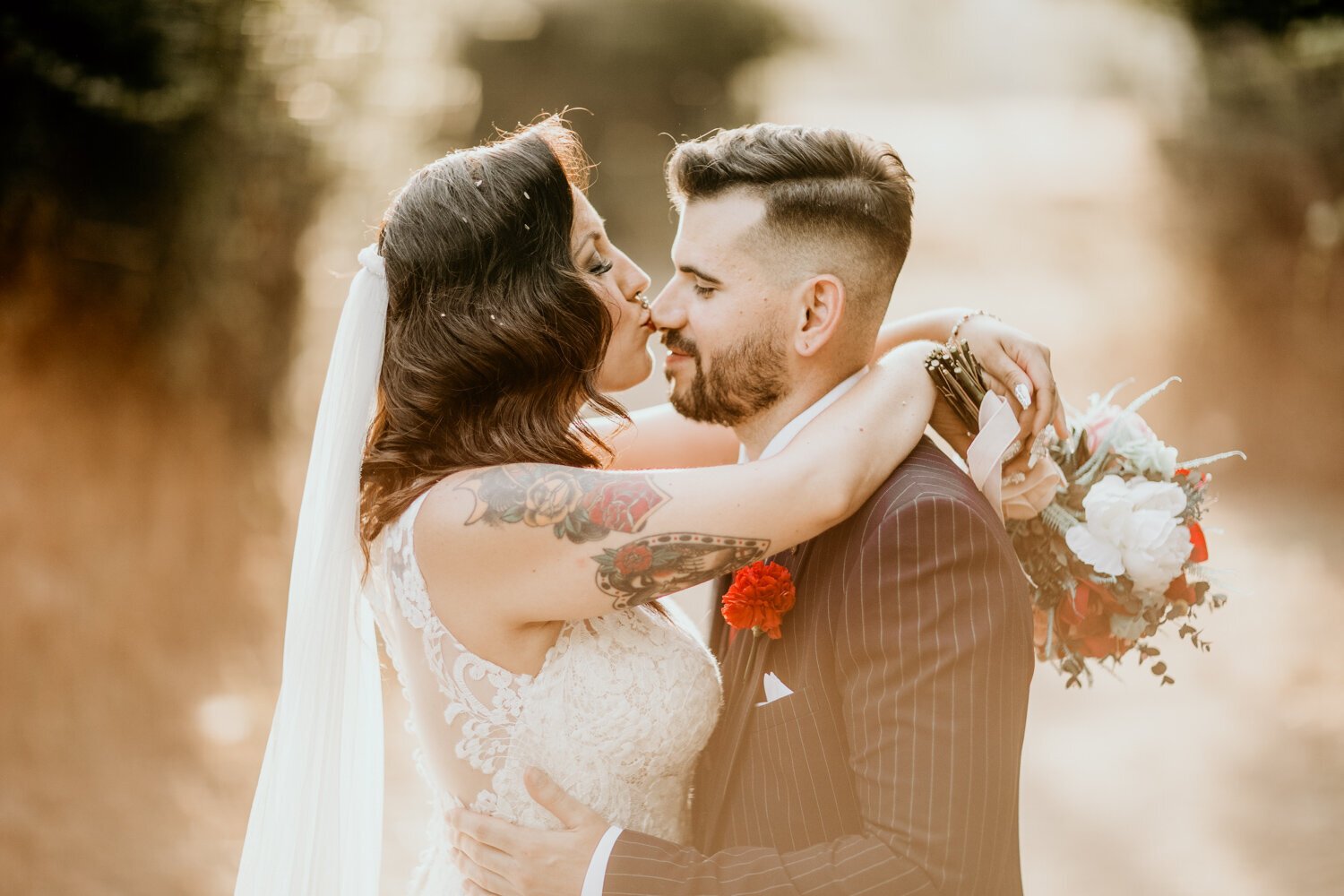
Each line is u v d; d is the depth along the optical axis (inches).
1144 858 139.8
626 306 80.1
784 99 815.7
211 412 190.1
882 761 65.5
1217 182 284.0
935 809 63.5
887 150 76.5
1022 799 154.9
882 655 66.4
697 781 79.0
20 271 173.9
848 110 1130.0
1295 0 267.1
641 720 72.4
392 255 74.5
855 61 1239.5
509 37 588.1
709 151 75.2
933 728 64.5
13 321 173.2
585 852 69.2
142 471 179.6
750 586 71.7
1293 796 149.8
